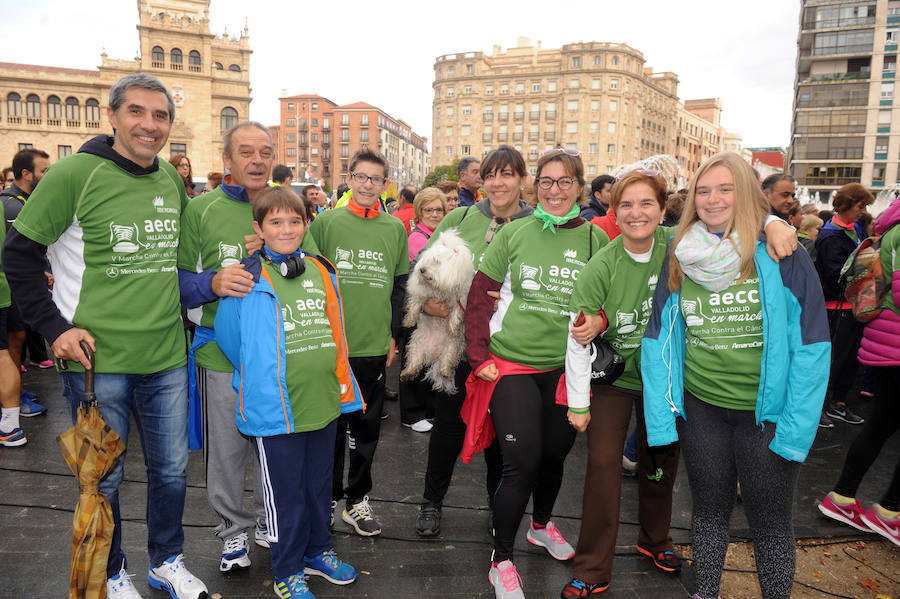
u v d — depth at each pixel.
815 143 44.03
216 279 2.19
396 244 2.92
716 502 2.10
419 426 4.52
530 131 67.88
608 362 2.21
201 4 40.12
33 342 5.70
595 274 2.23
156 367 2.19
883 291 2.84
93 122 40.56
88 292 2.05
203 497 3.23
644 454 2.57
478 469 3.84
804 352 1.85
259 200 2.25
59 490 3.20
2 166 38.59
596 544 2.37
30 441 3.91
